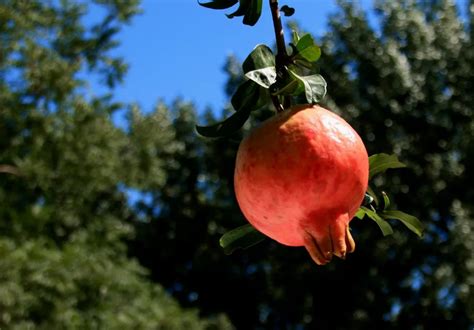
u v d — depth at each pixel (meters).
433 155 16.30
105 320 10.76
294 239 1.36
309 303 15.86
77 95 13.43
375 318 15.32
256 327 17.47
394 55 16.50
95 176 13.34
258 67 1.43
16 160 12.34
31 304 9.42
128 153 15.18
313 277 15.60
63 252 10.77
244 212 1.37
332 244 1.28
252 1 1.59
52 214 12.38
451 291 15.05
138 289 12.00
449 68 17.19
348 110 15.95
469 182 16.19
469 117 16.75
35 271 9.55
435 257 15.37
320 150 1.27
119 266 12.67
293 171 1.26
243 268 17.53
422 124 16.59
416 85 16.66
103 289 10.77
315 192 1.27
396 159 1.55
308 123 1.30
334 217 1.29
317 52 1.45
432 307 15.12
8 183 12.85
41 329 9.53
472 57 17.19
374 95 16.34
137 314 11.41
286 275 15.91
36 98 13.15
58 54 14.12
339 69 16.48
